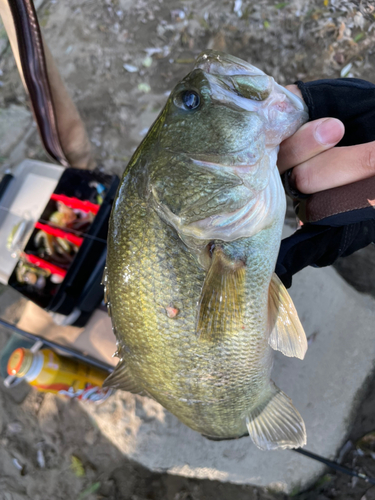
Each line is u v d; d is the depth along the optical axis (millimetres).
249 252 252
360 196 242
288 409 323
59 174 472
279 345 282
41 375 451
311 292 492
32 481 597
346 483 483
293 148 245
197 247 246
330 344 491
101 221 412
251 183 236
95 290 434
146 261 252
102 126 728
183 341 261
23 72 436
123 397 535
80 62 770
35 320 500
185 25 720
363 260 520
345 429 489
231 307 257
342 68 612
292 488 499
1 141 770
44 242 437
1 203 483
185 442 509
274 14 662
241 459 504
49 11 824
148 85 724
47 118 487
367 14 616
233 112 231
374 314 492
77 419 588
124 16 764
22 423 618
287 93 246
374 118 267
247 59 667
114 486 559
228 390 287
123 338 282
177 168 236
